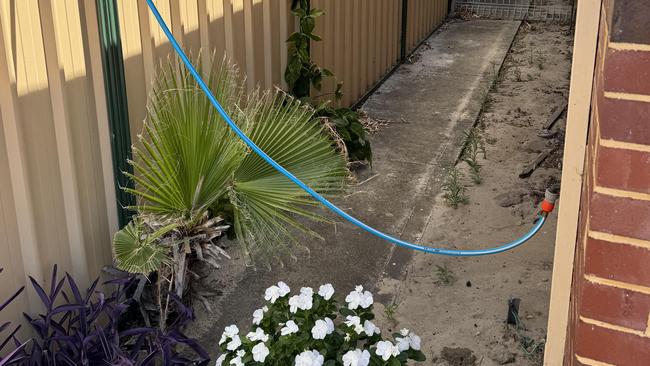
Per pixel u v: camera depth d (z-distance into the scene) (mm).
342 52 6133
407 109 6602
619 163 1272
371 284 3793
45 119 2820
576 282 1678
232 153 2994
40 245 2891
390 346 2410
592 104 1664
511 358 3152
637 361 1381
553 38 9289
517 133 5949
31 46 2703
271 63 4852
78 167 3033
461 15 10516
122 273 3246
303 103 5031
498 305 3539
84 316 2777
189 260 3330
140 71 3369
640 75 1211
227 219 3604
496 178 5066
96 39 3033
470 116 6391
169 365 2746
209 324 3479
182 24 3672
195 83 3131
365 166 5246
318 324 2439
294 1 5023
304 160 3297
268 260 3867
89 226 3148
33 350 2650
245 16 4453
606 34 1345
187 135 2900
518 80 7480
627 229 1305
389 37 7559
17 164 2703
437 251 2963
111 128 3170
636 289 1334
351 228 4344
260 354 2418
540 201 4664
